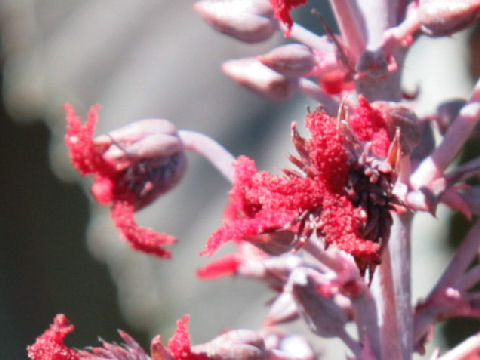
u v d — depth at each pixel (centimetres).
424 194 12
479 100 12
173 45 26
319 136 11
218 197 24
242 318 24
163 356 12
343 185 11
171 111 25
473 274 13
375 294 13
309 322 13
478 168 12
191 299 25
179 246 25
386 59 13
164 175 14
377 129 12
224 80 25
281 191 11
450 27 12
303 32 13
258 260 14
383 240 11
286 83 14
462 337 21
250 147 24
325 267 13
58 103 28
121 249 27
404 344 13
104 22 27
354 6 13
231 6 13
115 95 26
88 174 14
